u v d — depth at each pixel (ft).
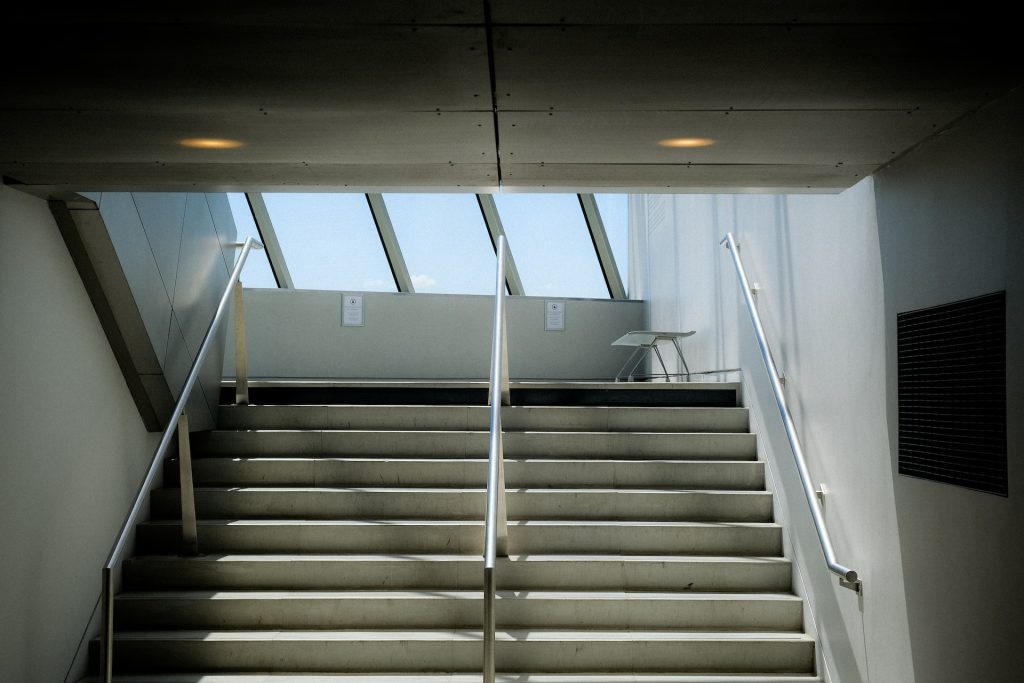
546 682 12.34
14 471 11.40
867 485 11.16
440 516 15.79
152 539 14.96
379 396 19.80
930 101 8.42
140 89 8.23
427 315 29.58
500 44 7.25
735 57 7.47
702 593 14.06
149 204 14.47
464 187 12.16
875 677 10.79
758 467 16.60
